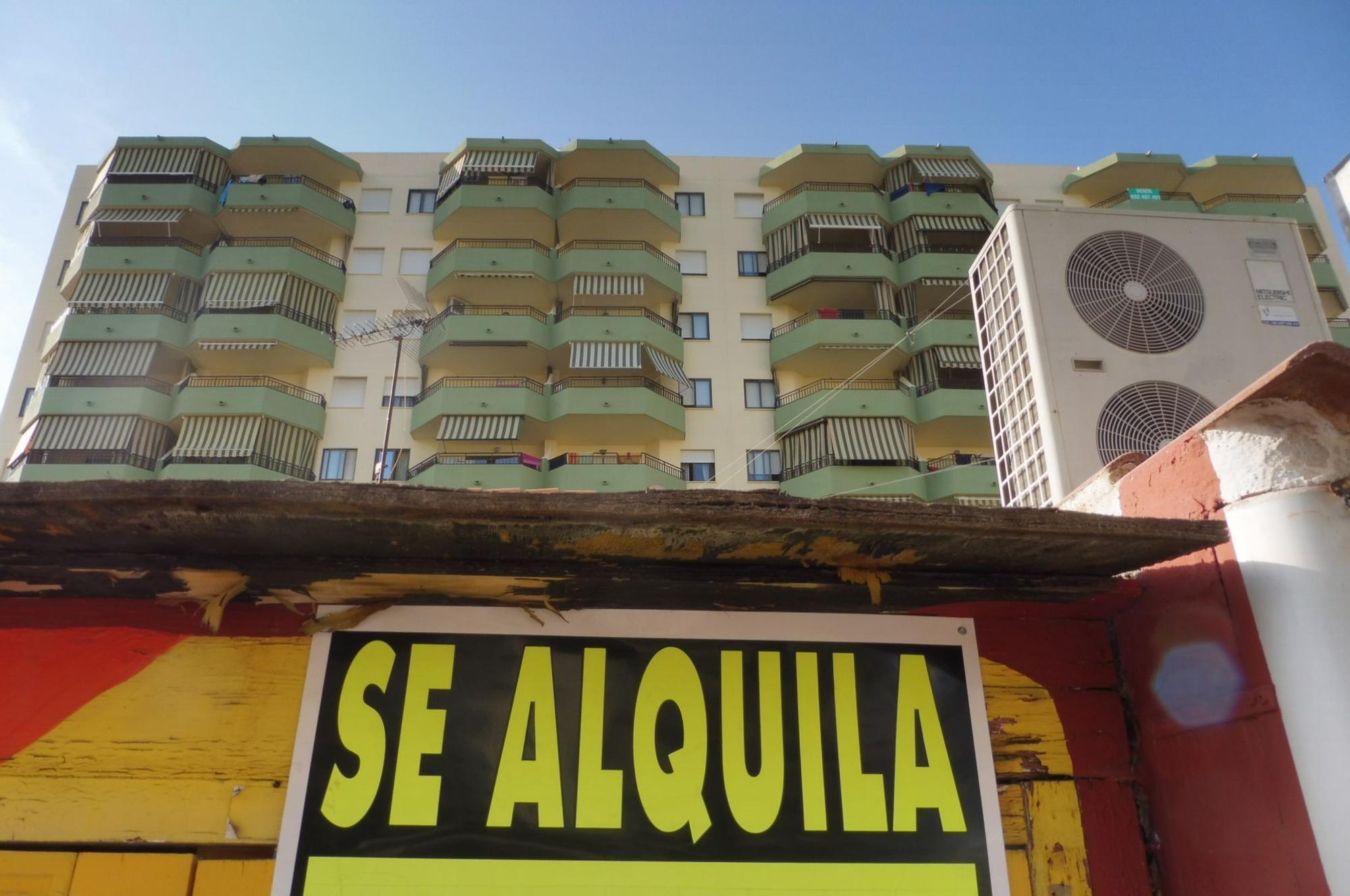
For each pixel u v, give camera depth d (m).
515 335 26.78
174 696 2.61
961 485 25.19
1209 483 2.75
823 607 2.86
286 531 2.36
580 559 2.60
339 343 27.78
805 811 2.61
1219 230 5.61
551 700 2.66
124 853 2.46
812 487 25.69
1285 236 5.64
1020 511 2.45
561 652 2.72
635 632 2.77
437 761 2.56
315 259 28.06
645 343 27.05
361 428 27.06
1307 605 2.39
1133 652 2.97
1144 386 5.07
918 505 2.39
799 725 2.71
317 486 2.20
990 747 2.77
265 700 2.63
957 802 2.68
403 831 2.48
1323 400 2.36
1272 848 2.37
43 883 2.42
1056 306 5.25
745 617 2.83
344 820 2.48
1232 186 30.81
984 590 2.83
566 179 31.02
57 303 30.98
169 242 28.42
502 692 2.66
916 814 2.65
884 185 31.73
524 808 2.53
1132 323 5.25
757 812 2.59
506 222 29.16
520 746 2.60
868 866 2.57
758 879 2.52
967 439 27.67
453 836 2.48
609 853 2.50
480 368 28.08
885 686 2.80
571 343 26.98
